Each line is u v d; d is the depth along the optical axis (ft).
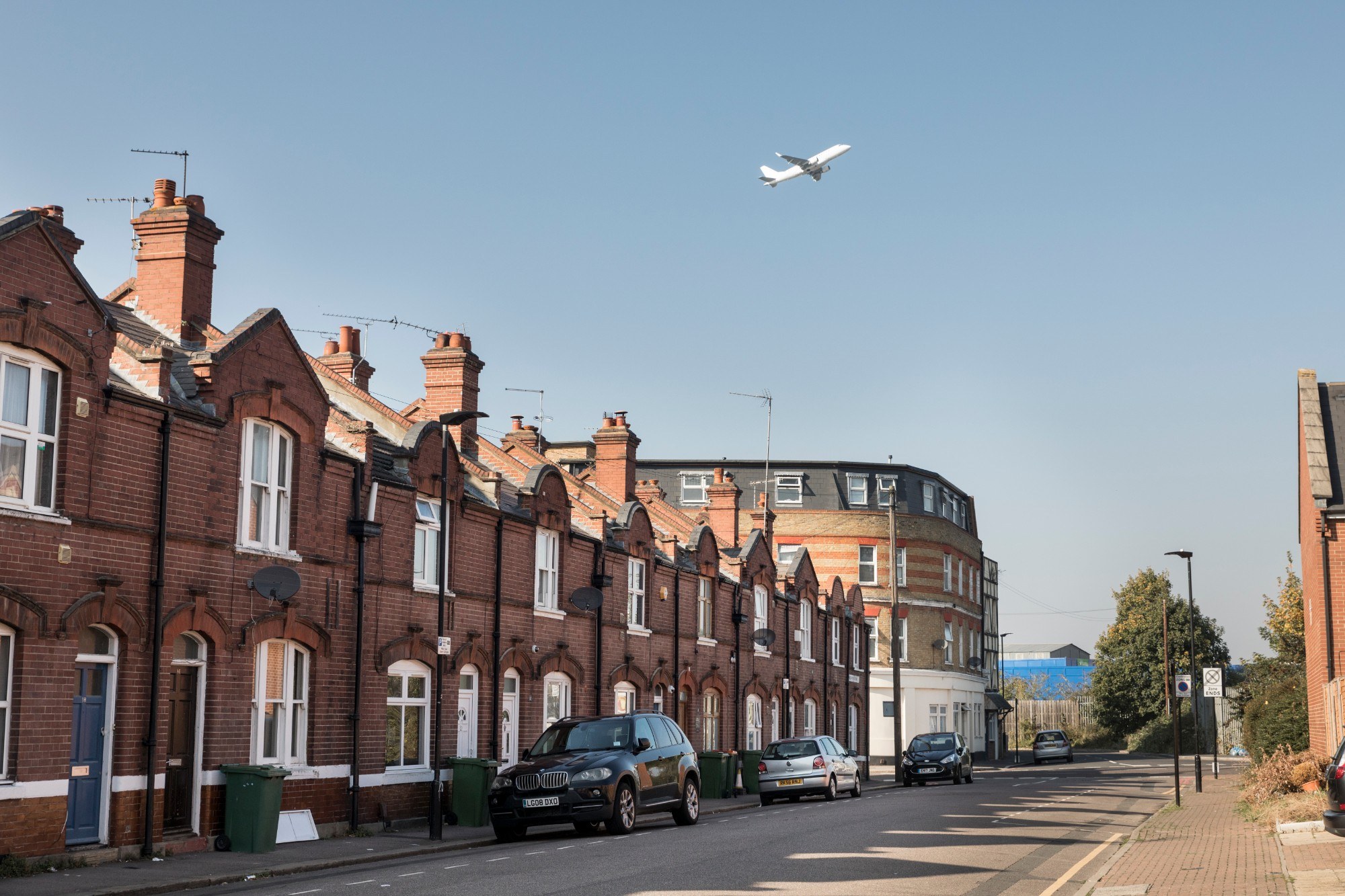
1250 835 70.74
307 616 71.72
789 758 108.47
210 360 65.00
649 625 117.70
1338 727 88.22
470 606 88.28
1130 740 280.92
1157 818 86.02
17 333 53.67
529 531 96.53
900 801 105.29
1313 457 102.42
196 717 64.18
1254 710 135.85
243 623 66.64
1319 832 67.67
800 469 234.79
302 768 70.85
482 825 80.94
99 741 58.29
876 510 232.12
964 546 249.14
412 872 53.93
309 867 57.41
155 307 74.64
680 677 123.54
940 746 147.54
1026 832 74.08
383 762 77.92
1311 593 107.04
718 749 131.64
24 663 53.47
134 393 59.67
